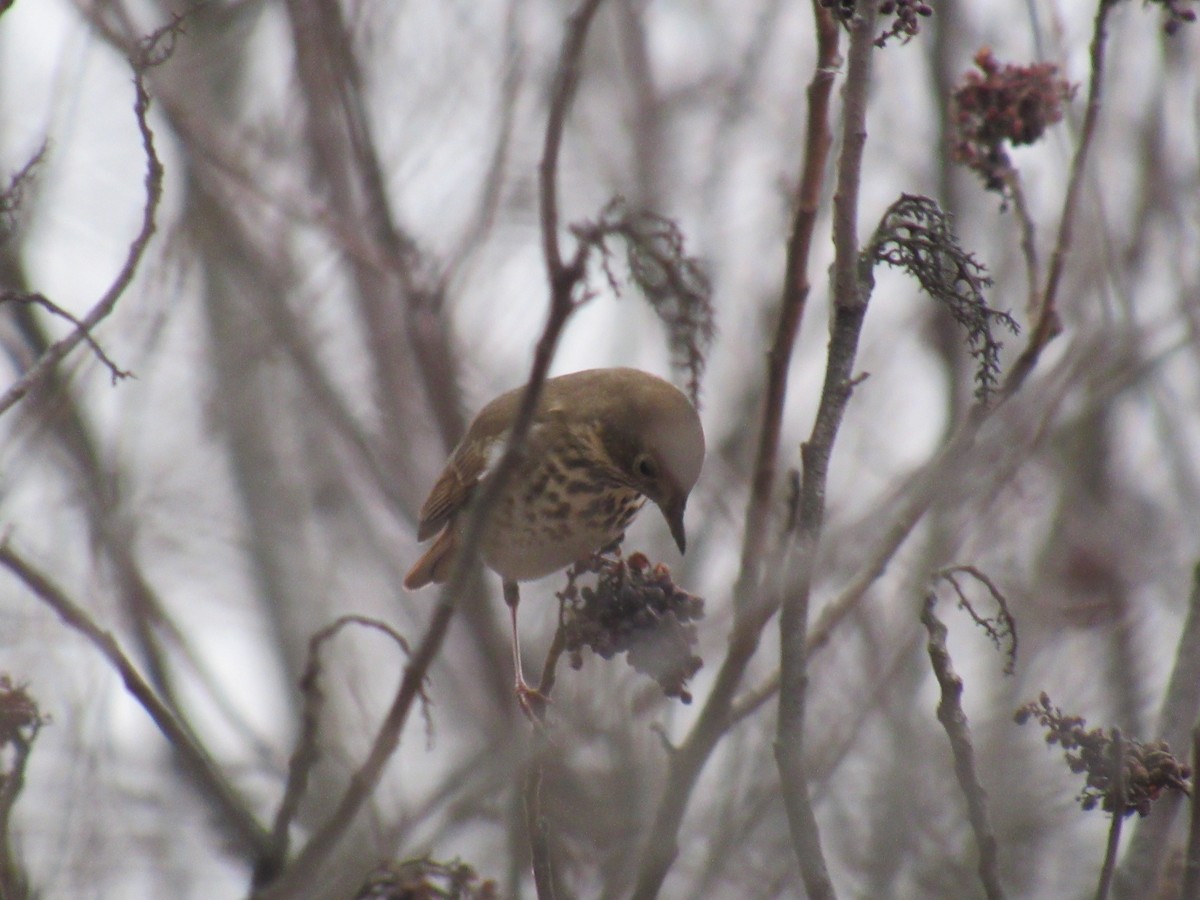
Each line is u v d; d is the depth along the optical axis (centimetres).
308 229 1375
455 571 658
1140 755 693
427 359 1305
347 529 1580
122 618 1138
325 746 1305
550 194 625
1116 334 1305
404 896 779
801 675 671
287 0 1330
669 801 702
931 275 714
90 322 745
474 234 1312
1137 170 1500
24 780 789
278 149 1384
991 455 1010
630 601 776
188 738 738
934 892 1166
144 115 762
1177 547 1416
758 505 710
